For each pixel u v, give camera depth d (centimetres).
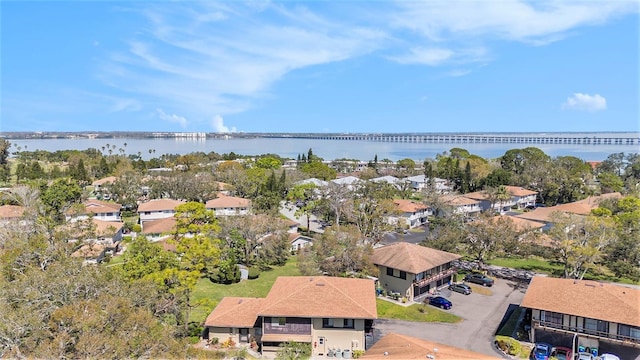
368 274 5262
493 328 4225
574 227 5500
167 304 3581
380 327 4259
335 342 3775
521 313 4584
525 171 12975
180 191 10488
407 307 4788
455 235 6200
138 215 9812
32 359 2102
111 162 15788
